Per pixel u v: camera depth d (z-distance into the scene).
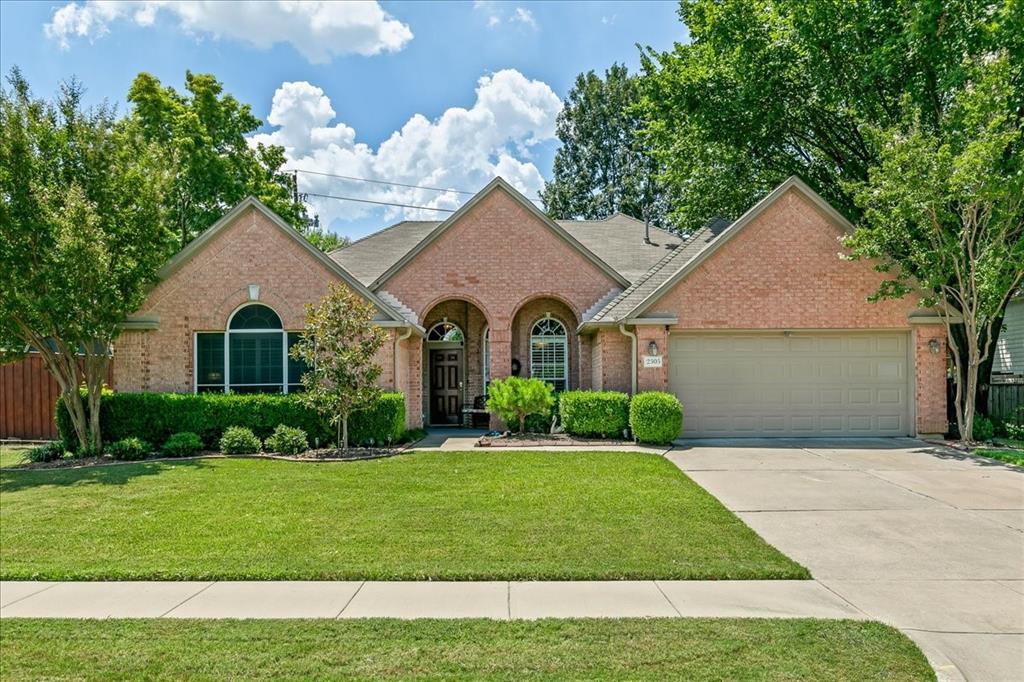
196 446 14.06
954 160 13.07
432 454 13.58
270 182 28.52
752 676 4.41
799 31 17.38
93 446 14.12
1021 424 16.19
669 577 6.46
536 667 4.54
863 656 4.71
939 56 15.23
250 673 4.49
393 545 7.48
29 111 13.47
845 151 19.69
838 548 7.43
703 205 22.23
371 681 4.36
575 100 49.06
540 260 18.44
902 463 12.46
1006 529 8.18
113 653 4.82
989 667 4.61
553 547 7.36
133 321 16.16
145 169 14.62
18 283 12.81
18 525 8.51
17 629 5.29
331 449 14.37
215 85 25.97
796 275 15.80
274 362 16.41
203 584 6.38
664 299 15.83
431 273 18.44
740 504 9.37
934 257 14.07
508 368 18.34
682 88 19.30
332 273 16.36
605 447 14.46
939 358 15.70
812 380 15.99
